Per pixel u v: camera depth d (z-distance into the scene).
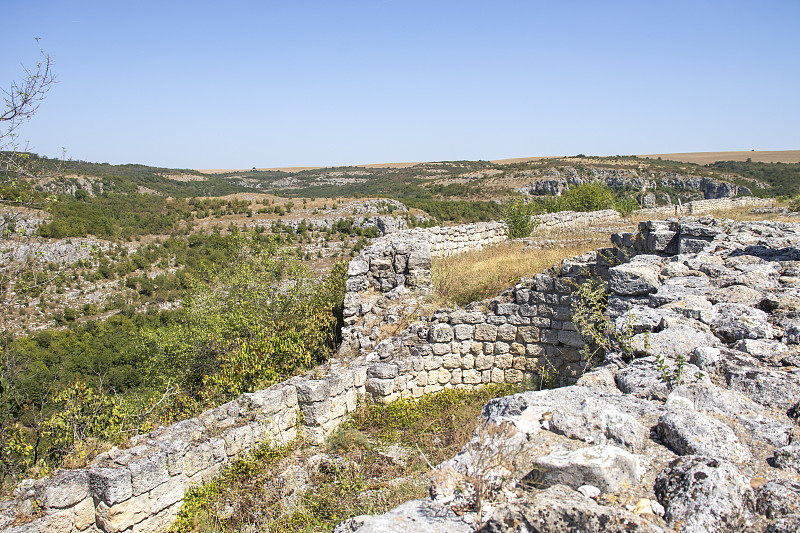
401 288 12.47
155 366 17.94
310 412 8.32
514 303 10.31
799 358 4.91
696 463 3.14
